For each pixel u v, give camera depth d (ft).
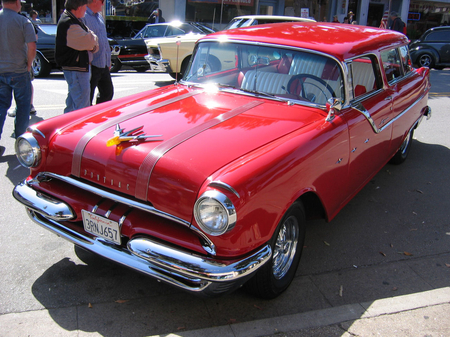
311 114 10.05
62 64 16.74
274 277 8.87
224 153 7.93
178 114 9.68
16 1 15.46
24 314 8.31
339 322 8.55
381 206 14.29
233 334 8.05
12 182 14.21
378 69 12.73
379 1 74.95
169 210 7.50
